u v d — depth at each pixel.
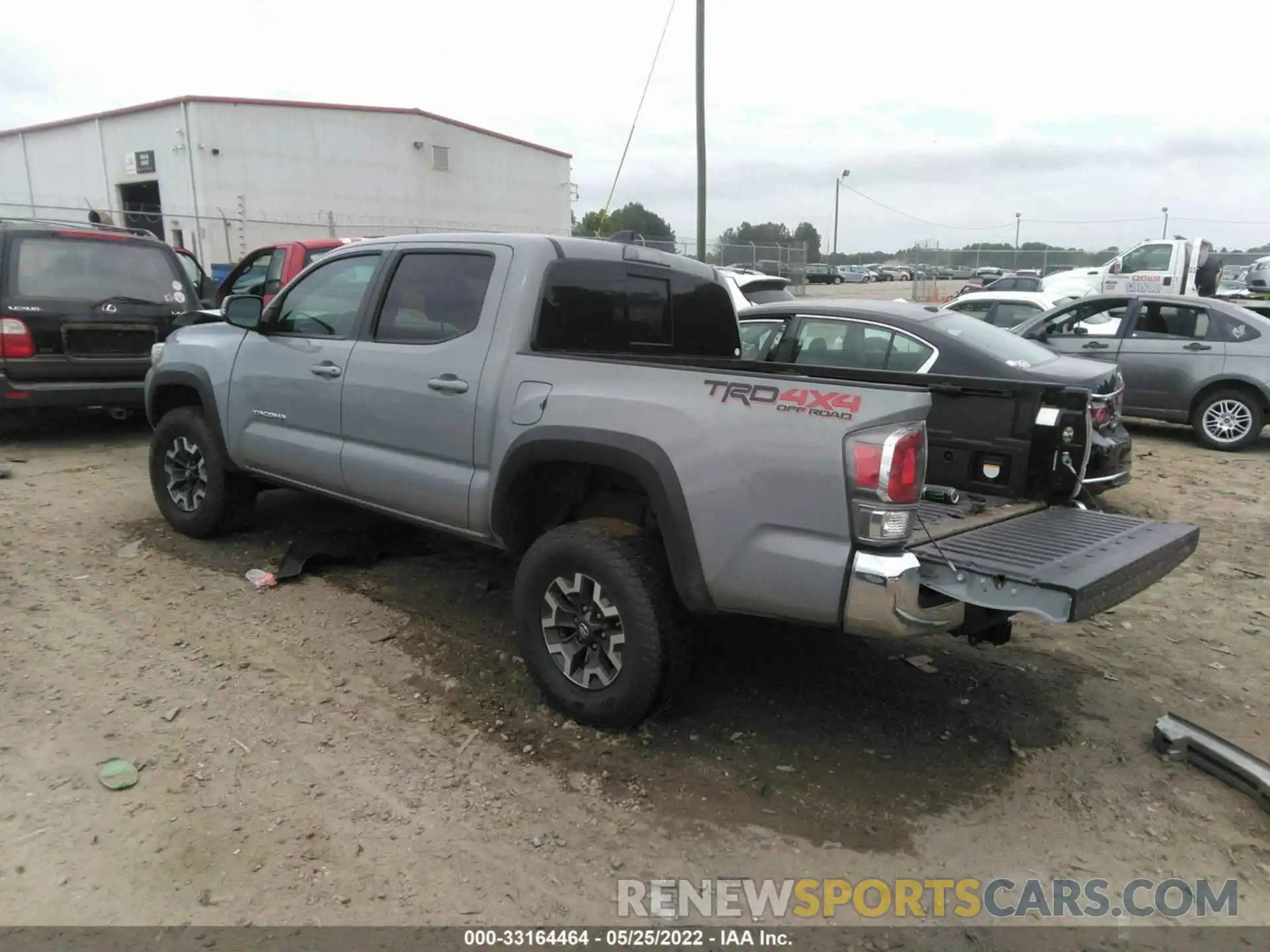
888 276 51.91
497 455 3.94
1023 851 3.08
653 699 3.54
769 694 4.09
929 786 3.42
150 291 8.82
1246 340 9.82
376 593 5.09
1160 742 3.66
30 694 3.83
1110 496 7.91
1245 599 5.44
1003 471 4.34
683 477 3.33
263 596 4.98
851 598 3.06
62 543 5.73
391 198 34.12
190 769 3.36
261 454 5.18
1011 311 12.95
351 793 3.26
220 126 29.44
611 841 3.07
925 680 4.27
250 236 30.34
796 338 6.75
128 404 8.53
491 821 3.14
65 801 3.14
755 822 3.18
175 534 5.93
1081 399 4.11
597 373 3.64
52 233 8.30
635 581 3.47
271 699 3.88
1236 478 8.66
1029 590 2.97
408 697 3.95
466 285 4.21
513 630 4.65
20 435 9.18
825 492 3.07
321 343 4.79
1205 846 3.12
